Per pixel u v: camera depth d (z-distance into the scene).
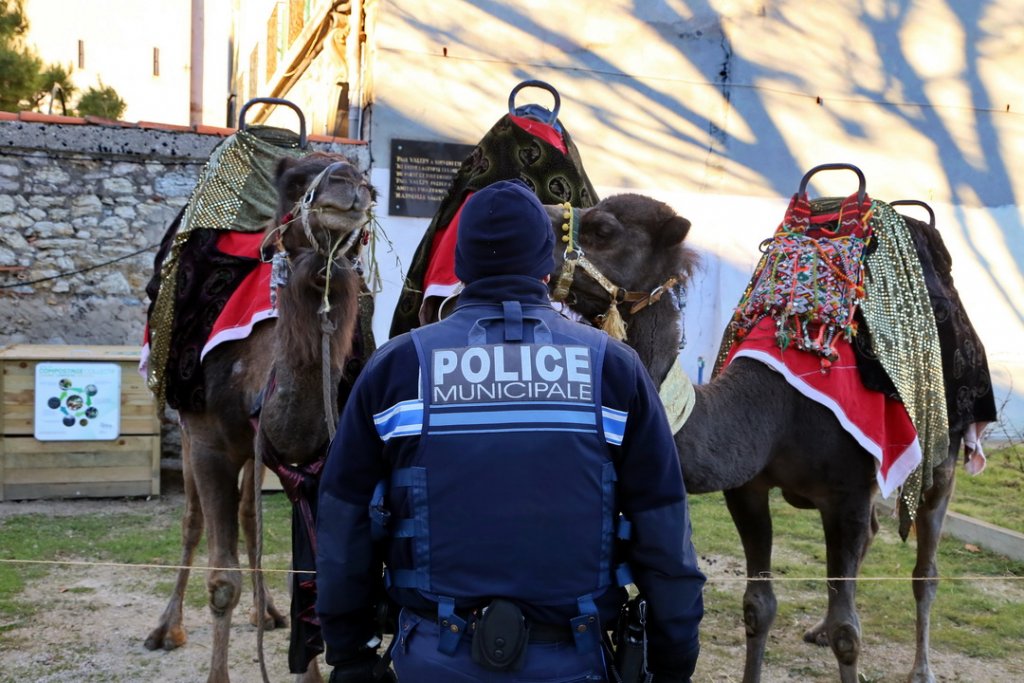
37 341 8.45
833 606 3.71
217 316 3.86
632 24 9.95
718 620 5.34
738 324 3.97
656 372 3.33
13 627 4.93
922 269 4.41
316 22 11.36
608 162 9.95
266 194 4.21
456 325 2.10
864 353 3.76
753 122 10.27
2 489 7.50
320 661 4.84
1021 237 10.86
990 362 10.75
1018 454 9.67
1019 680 4.57
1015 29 10.79
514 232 2.13
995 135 10.79
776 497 8.44
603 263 3.29
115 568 5.98
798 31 10.34
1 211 8.30
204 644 4.83
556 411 1.98
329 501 2.10
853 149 10.52
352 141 9.23
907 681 4.52
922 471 3.99
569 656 1.98
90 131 8.46
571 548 1.95
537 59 9.70
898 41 10.58
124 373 7.70
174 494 8.02
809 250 3.89
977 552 6.68
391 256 9.27
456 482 1.95
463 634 1.96
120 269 8.62
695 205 10.15
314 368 3.20
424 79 9.38
